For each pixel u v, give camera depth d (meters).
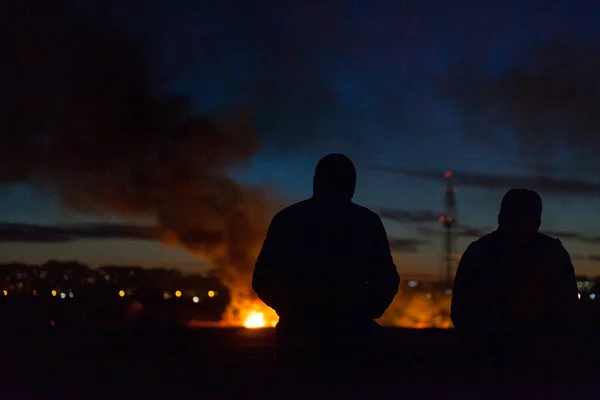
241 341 8.29
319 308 5.18
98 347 7.45
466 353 5.90
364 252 5.20
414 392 5.10
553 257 5.86
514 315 5.81
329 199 5.29
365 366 5.23
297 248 5.18
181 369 6.11
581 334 5.97
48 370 6.12
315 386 5.17
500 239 5.96
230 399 5.06
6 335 8.19
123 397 5.18
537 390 5.28
